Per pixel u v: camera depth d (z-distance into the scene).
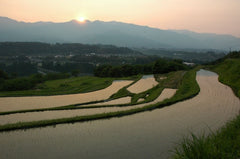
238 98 27.44
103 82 56.56
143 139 14.23
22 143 14.04
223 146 9.03
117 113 20.45
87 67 147.62
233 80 38.75
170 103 24.66
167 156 11.55
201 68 79.81
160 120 18.56
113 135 15.13
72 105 28.36
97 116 19.55
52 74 79.25
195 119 18.59
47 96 37.06
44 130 16.58
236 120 13.47
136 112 21.36
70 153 12.39
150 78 61.62
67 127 17.25
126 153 12.16
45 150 12.88
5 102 31.45
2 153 12.57
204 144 8.11
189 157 7.79
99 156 11.89
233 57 89.19
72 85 54.78
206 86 36.78
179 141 13.59
